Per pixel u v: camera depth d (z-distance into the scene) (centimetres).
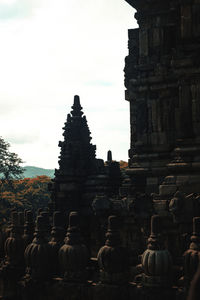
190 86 1467
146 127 1617
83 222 1680
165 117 1585
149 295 1129
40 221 1363
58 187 1761
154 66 1611
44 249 1339
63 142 1797
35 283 1322
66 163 1755
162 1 1627
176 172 1458
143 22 1669
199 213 1281
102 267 1212
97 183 1758
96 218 1633
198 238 1116
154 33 1642
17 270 1449
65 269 1277
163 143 1581
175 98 1570
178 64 1473
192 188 1405
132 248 1413
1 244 1570
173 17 1619
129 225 1428
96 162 1823
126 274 1223
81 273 1266
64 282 1276
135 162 1641
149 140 1606
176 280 1243
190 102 1462
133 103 1845
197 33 1455
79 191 1755
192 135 1455
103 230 1590
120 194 1644
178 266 1284
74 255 1257
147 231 1383
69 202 1730
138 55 1728
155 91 1606
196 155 1437
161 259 1125
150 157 1599
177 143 1474
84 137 1838
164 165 1575
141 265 1265
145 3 1656
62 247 1285
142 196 1415
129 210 1418
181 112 1474
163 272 1126
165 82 1581
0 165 8000
